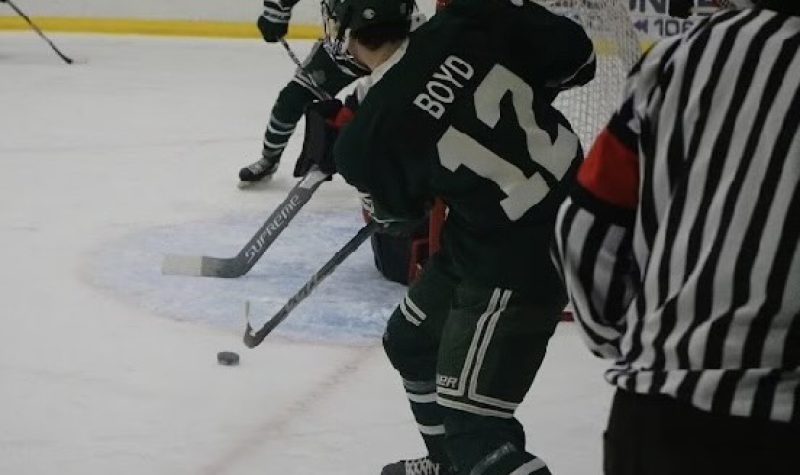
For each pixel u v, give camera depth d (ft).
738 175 7.92
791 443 7.73
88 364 21.26
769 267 7.75
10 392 19.98
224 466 17.57
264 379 20.72
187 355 21.71
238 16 65.82
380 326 23.31
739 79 8.03
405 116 13.10
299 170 19.22
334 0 15.46
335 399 19.95
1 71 53.78
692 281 8.06
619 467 8.59
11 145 39.65
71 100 47.88
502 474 12.64
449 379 13.30
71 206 32.09
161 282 25.79
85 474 17.25
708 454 7.97
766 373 7.79
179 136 41.91
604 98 20.57
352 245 19.24
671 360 8.18
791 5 8.11
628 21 20.12
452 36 13.57
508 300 13.10
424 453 17.99
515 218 13.10
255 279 26.08
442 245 14.40
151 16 65.62
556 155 13.46
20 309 24.03
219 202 32.96
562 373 21.33
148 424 18.90
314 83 31.50
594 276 8.86
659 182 8.34
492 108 13.34
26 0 64.64
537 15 14.01
